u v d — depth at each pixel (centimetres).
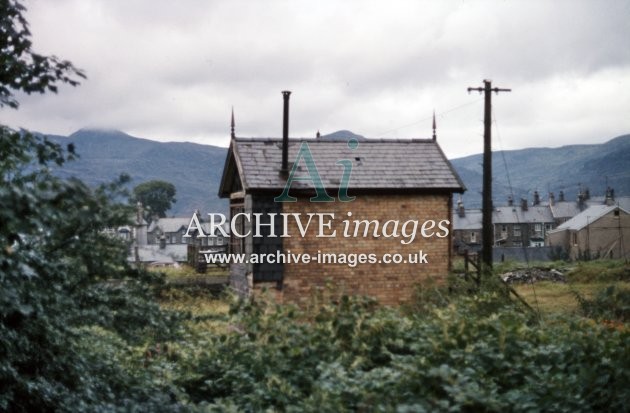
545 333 938
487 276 1630
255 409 730
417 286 1770
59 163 515
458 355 788
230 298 1014
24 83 551
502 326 847
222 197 2298
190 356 941
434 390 678
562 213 10412
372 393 674
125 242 552
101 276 581
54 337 597
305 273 1848
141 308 650
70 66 564
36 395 574
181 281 2227
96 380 689
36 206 350
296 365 847
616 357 723
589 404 662
